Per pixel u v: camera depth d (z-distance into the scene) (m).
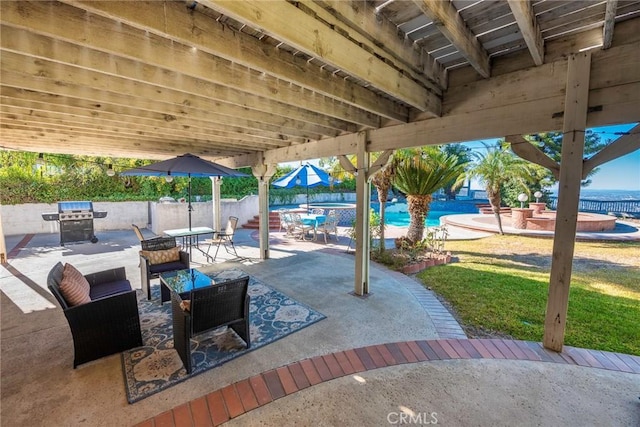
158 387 2.45
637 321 3.71
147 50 2.02
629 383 2.49
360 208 4.50
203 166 5.21
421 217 7.61
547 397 2.33
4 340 3.15
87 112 3.61
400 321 3.68
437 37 2.56
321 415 2.16
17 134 5.04
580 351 2.94
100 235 9.84
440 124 3.51
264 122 3.94
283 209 15.06
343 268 6.05
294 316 3.79
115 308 2.84
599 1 2.04
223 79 2.47
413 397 2.34
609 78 2.41
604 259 6.84
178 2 1.75
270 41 2.29
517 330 3.49
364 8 2.06
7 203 9.40
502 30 2.42
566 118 2.62
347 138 4.69
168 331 3.38
